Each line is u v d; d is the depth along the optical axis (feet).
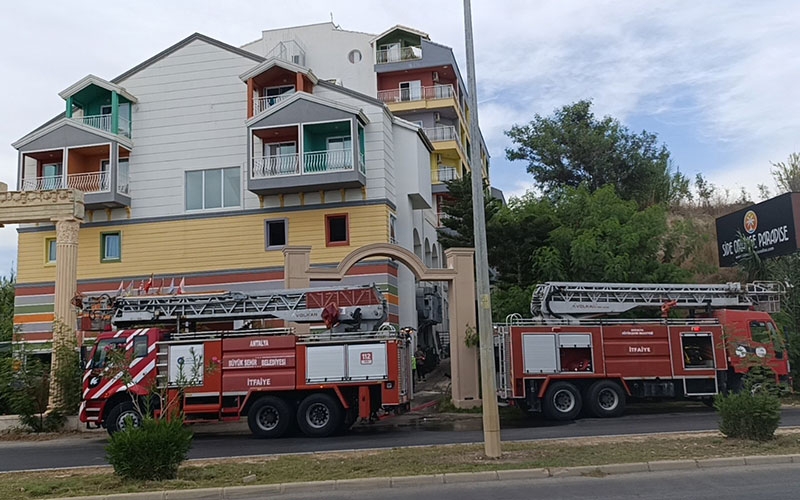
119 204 97.30
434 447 44.16
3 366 69.82
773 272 79.97
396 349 57.21
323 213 94.89
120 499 32.63
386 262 91.25
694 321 64.28
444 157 158.40
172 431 37.04
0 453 54.54
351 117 92.53
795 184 131.64
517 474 34.76
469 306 73.36
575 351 62.59
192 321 63.52
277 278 93.91
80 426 67.62
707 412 62.90
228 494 33.35
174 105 100.63
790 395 71.00
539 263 82.53
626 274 80.74
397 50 158.92
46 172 102.83
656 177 158.71
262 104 99.30
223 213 96.84
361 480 34.17
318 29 161.27
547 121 171.01
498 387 63.67
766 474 33.76
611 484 32.65
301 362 57.26
